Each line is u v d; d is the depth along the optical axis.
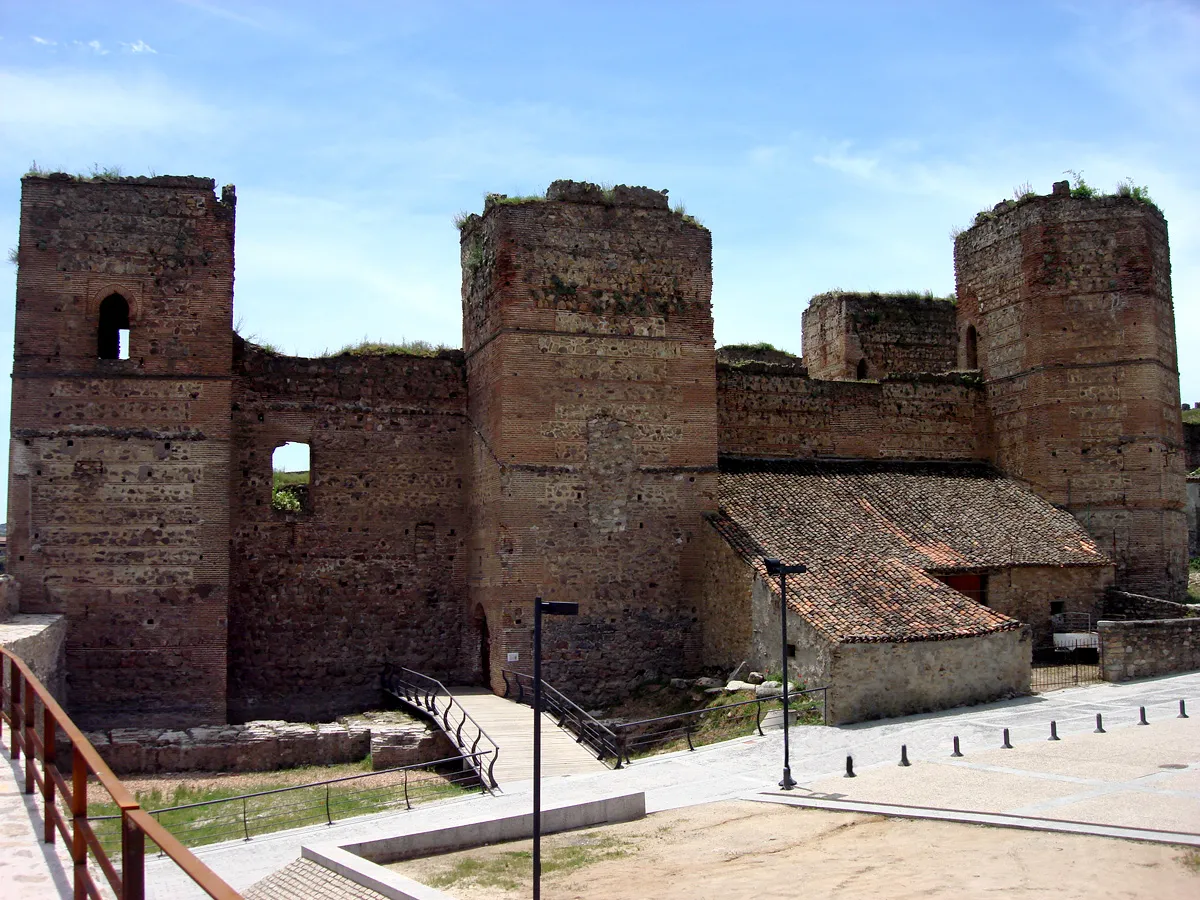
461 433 33.03
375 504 32.09
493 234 30.48
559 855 16.05
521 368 29.52
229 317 28.75
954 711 24.38
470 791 21.69
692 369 31.09
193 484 28.02
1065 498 34.25
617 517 29.92
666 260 31.16
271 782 23.52
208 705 27.50
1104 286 34.41
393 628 31.86
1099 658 28.88
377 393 32.47
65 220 28.05
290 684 30.81
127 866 6.83
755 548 28.38
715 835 16.59
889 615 25.19
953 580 30.50
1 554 42.84
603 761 22.80
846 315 41.69
